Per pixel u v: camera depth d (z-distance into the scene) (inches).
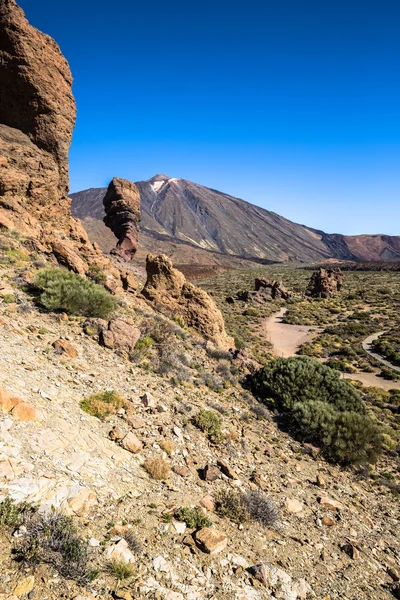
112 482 270.7
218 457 395.2
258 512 308.7
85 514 226.7
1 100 1066.1
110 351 550.6
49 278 676.1
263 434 526.6
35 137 1089.4
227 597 208.1
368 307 3152.1
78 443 292.7
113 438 333.4
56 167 1101.7
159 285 979.3
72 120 1167.0
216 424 452.1
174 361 627.5
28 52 1016.9
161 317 853.8
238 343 1346.0
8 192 956.0
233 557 243.3
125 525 233.0
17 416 278.5
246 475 385.4
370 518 396.8
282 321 2625.5
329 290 3838.6
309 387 684.7
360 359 1675.7
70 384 400.8
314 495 399.5
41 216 1040.8
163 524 248.2
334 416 566.6
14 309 542.3
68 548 190.9
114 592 183.2
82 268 897.5
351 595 255.0
